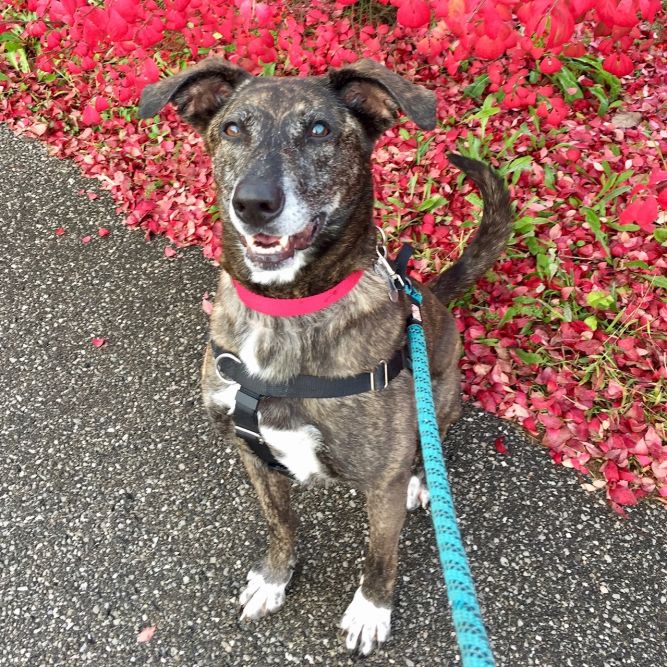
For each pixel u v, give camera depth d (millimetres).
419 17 2322
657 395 2994
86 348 3539
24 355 3523
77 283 3895
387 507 2227
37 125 4926
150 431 3143
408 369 2197
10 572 2666
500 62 4410
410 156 4078
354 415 2088
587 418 2992
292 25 3871
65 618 2518
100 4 4445
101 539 2756
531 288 3398
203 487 2914
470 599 1167
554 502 2758
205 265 3947
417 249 3729
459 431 3031
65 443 3117
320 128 2064
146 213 4246
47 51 4820
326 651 2379
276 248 1956
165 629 2469
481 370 3186
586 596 2467
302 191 1957
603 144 4086
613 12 2066
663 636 2354
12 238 4199
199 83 2244
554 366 3186
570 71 4391
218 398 2248
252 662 2365
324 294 2053
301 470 2305
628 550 2592
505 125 4238
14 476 2998
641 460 2822
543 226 3688
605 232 3598
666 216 3596
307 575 2605
